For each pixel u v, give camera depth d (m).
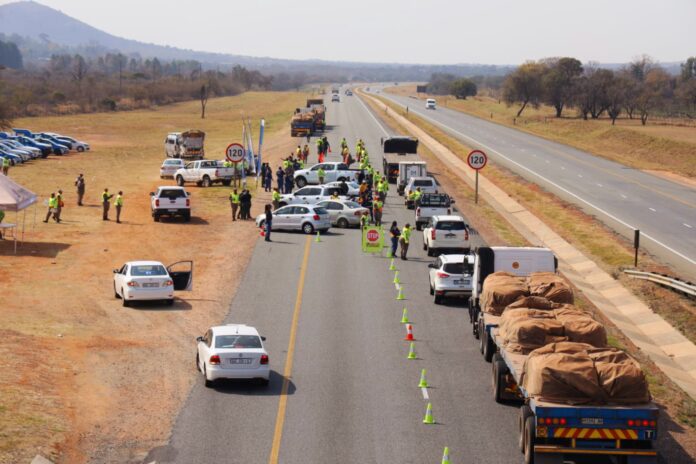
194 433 38.81
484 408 42.75
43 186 135.62
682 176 163.25
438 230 84.62
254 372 45.16
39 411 40.84
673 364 58.78
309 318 61.69
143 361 50.84
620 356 34.97
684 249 94.00
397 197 126.75
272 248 88.75
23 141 186.38
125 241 91.50
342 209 104.06
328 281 74.00
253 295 68.62
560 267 85.88
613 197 131.88
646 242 97.69
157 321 60.47
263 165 133.50
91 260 81.88
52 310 62.88
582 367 33.44
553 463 32.88
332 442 37.75
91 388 45.50
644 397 33.19
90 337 55.88
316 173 135.50
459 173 160.00
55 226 99.88
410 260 84.12
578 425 32.59
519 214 118.38
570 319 40.31
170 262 81.19
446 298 69.12
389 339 56.38
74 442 37.53
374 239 87.38
